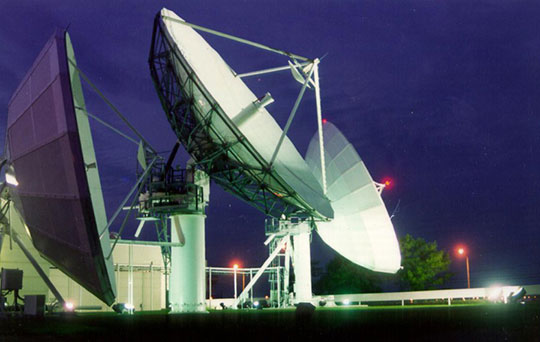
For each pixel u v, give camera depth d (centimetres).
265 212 4400
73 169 2367
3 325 2406
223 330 2045
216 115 3756
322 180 5081
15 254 4206
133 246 6344
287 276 5722
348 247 5169
